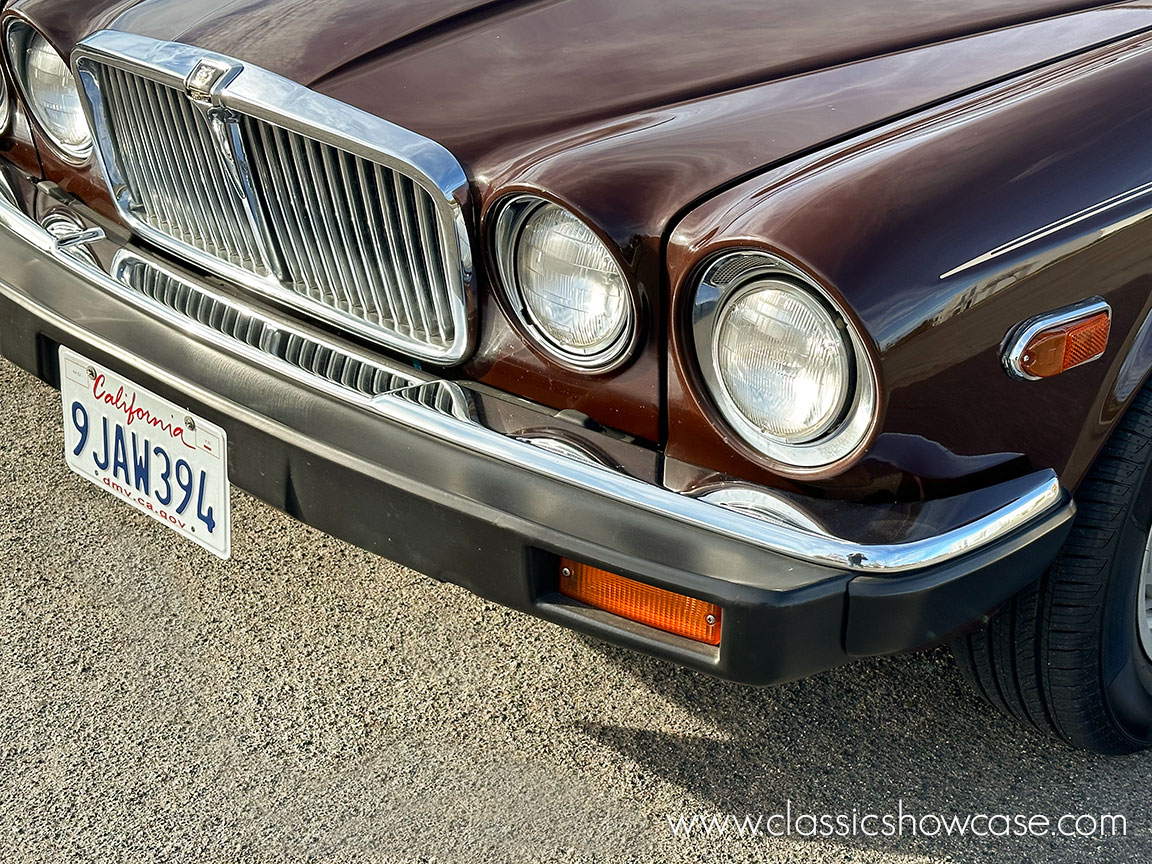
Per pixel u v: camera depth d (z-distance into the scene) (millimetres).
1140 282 1986
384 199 2020
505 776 2258
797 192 1760
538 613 1872
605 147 1918
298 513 2064
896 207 1749
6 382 3242
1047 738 2424
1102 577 2090
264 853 2068
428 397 2010
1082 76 2115
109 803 2141
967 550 1790
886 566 1722
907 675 2549
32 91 2564
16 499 2840
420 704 2404
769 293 1717
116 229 2537
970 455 1853
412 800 2193
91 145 2490
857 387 1707
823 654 1762
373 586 2701
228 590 2654
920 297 1698
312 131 2021
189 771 2217
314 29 2244
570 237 1878
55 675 2398
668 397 1875
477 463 1895
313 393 2045
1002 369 1842
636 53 2207
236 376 2107
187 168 2312
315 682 2438
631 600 1815
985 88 2125
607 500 1814
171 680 2412
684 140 1937
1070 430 1973
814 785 2285
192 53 2205
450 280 1994
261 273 2309
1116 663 2229
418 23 2256
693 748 2346
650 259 1812
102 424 2295
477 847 2107
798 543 1720
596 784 2254
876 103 2064
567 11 2326
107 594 2609
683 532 1767
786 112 2025
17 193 2602
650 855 2115
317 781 2219
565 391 1987
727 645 1741
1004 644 2209
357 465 1944
